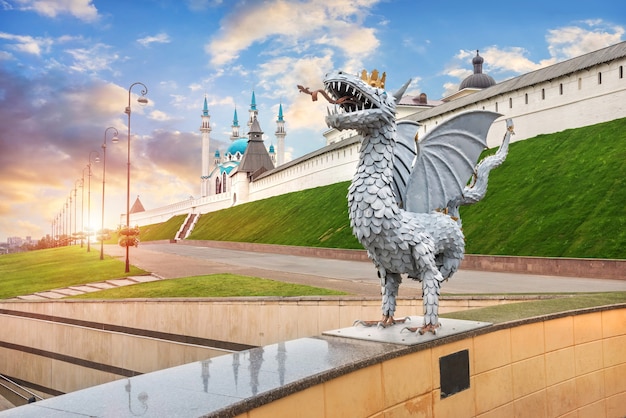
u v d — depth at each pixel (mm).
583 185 27766
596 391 6445
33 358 17266
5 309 18578
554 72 36812
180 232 80375
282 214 55688
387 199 5117
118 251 49938
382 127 5215
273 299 12422
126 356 14711
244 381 3414
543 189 29516
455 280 20141
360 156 5316
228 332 13047
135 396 3104
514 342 5543
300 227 47781
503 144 6520
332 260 33500
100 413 2797
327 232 42094
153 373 3631
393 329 5215
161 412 2811
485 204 31219
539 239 25125
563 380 6055
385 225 5066
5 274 33688
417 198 5691
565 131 34875
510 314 6020
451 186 5934
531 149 34906
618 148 29125
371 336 4879
